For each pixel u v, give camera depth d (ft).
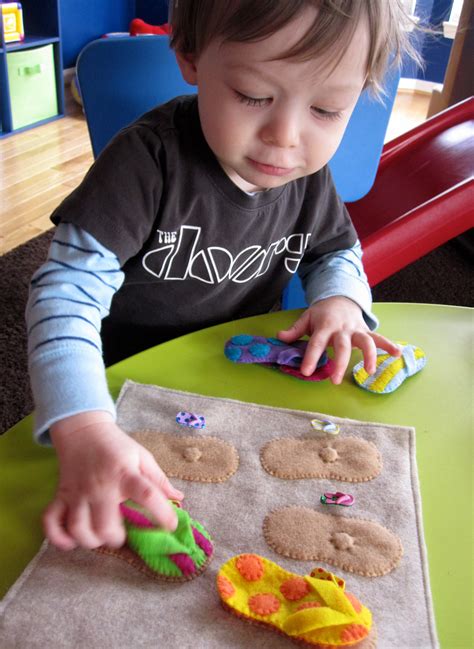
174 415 1.77
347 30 1.61
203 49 1.76
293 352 2.04
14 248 6.12
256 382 1.97
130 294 2.50
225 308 2.67
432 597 1.35
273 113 1.73
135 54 3.04
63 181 7.86
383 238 4.16
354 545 1.43
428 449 1.76
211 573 1.35
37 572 1.32
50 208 7.12
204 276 2.47
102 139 3.26
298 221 2.58
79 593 1.28
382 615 1.29
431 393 1.99
